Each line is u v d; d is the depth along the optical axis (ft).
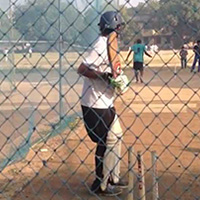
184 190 17.79
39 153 22.58
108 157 17.03
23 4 19.79
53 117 25.70
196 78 42.32
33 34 21.20
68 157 19.67
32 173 20.02
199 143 25.43
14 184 18.80
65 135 25.45
